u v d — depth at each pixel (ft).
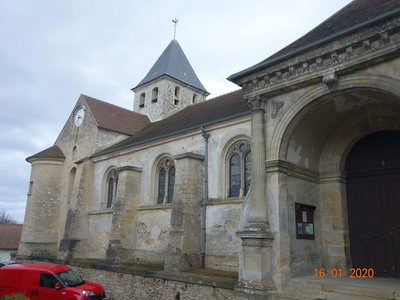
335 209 36.50
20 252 78.84
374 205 35.37
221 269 44.47
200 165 50.29
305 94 31.89
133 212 59.72
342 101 31.58
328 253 36.17
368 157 36.63
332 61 29.25
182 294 39.42
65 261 61.93
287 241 32.04
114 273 50.11
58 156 83.15
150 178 59.98
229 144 48.85
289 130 33.22
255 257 31.12
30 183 83.66
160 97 93.20
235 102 58.13
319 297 28.63
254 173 33.55
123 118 86.17
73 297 36.42
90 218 70.38
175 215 47.42
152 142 60.34
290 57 31.50
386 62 26.89
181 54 103.65
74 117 85.25
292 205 33.76
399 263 32.60
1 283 39.42
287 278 31.14
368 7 32.60
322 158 38.40
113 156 69.05
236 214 44.68
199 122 55.57
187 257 45.44
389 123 34.06
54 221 80.43
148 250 56.24
